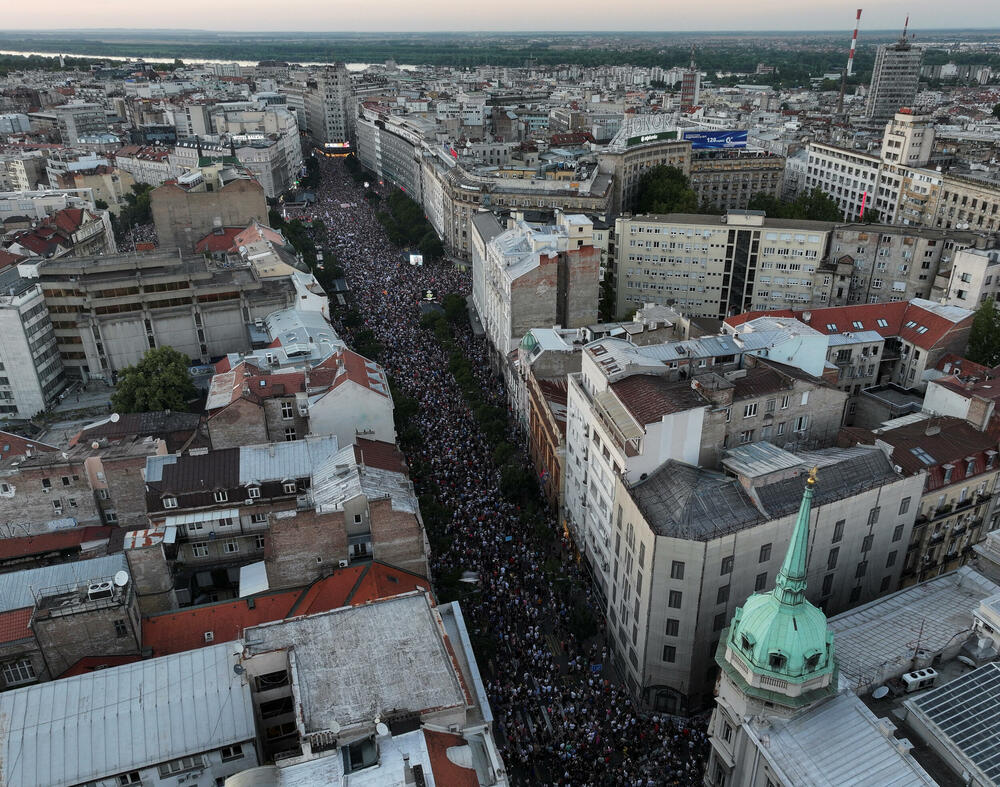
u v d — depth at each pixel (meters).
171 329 172.62
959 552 105.06
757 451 93.56
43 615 74.50
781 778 61.78
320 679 63.72
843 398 104.00
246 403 116.00
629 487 91.56
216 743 65.06
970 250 166.88
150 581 88.88
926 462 97.25
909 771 60.09
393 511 90.94
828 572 93.25
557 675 94.56
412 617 70.75
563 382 140.00
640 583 88.69
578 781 80.31
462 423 152.12
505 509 125.06
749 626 66.50
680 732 88.31
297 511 89.31
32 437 149.88
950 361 138.00
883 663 71.44
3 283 165.50
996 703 63.81
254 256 191.62
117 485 105.06
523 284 162.12
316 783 55.88
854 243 193.00
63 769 62.50
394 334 197.38
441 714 60.97
